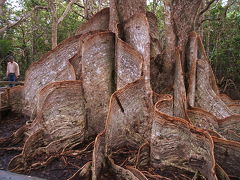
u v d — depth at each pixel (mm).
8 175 2105
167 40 6125
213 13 14117
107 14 6676
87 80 5238
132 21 5734
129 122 4926
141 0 6336
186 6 6152
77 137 4992
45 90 4859
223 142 4598
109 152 4488
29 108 6348
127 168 4129
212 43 16141
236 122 5656
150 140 4773
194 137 4262
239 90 13828
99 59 5465
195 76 6266
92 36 5371
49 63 6160
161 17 16484
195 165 4289
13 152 4816
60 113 4910
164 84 6129
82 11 21250
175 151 4441
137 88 5051
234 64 13672
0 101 6398
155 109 4555
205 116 5598
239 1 16172
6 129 5887
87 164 4023
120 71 5410
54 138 4820
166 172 4398
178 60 5934
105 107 5410
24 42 19469
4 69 17516
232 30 14164
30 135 4605
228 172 4621
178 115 5699
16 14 18875
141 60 5230
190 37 6348
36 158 4508
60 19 12703
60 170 4250
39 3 17531
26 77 6395
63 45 6145
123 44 5371
